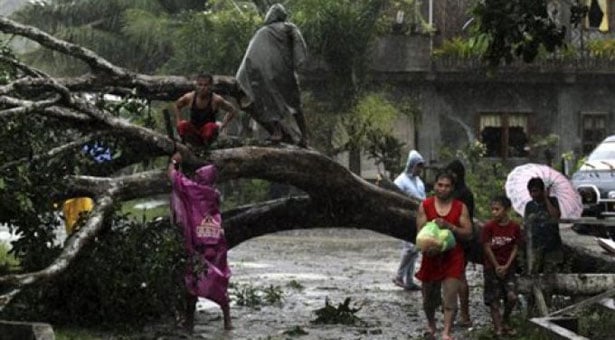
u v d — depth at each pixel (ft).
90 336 37.99
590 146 127.75
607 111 127.54
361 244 83.66
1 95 37.01
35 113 37.91
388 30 121.39
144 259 38.11
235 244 47.34
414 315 45.37
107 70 42.27
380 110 109.91
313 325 42.22
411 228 47.96
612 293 37.27
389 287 55.42
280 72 46.83
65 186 38.37
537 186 41.37
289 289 53.88
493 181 108.06
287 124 47.09
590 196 76.23
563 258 44.80
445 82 124.77
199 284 39.17
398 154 110.63
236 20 111.04
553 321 37.29
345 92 110.52
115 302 39.17
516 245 38.91
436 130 125.70
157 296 39.55
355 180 46.34
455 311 36.32
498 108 126.72
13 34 40.01
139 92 43.83
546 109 127.24
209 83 42.37
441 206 36.73
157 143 40.96
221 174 42.57
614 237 73.77
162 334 39.19
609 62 124.26
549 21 47.67
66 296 39.27
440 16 127.13
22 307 37.93
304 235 92.63
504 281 38.78
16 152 37.68
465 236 36.32
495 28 47.44
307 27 108.88
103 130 39.99
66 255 35.35
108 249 38.01
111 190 38.88
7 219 37.83
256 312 45.70
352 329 41.27
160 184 40.27
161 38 144.36
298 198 47.42
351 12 108.88
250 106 46.80
